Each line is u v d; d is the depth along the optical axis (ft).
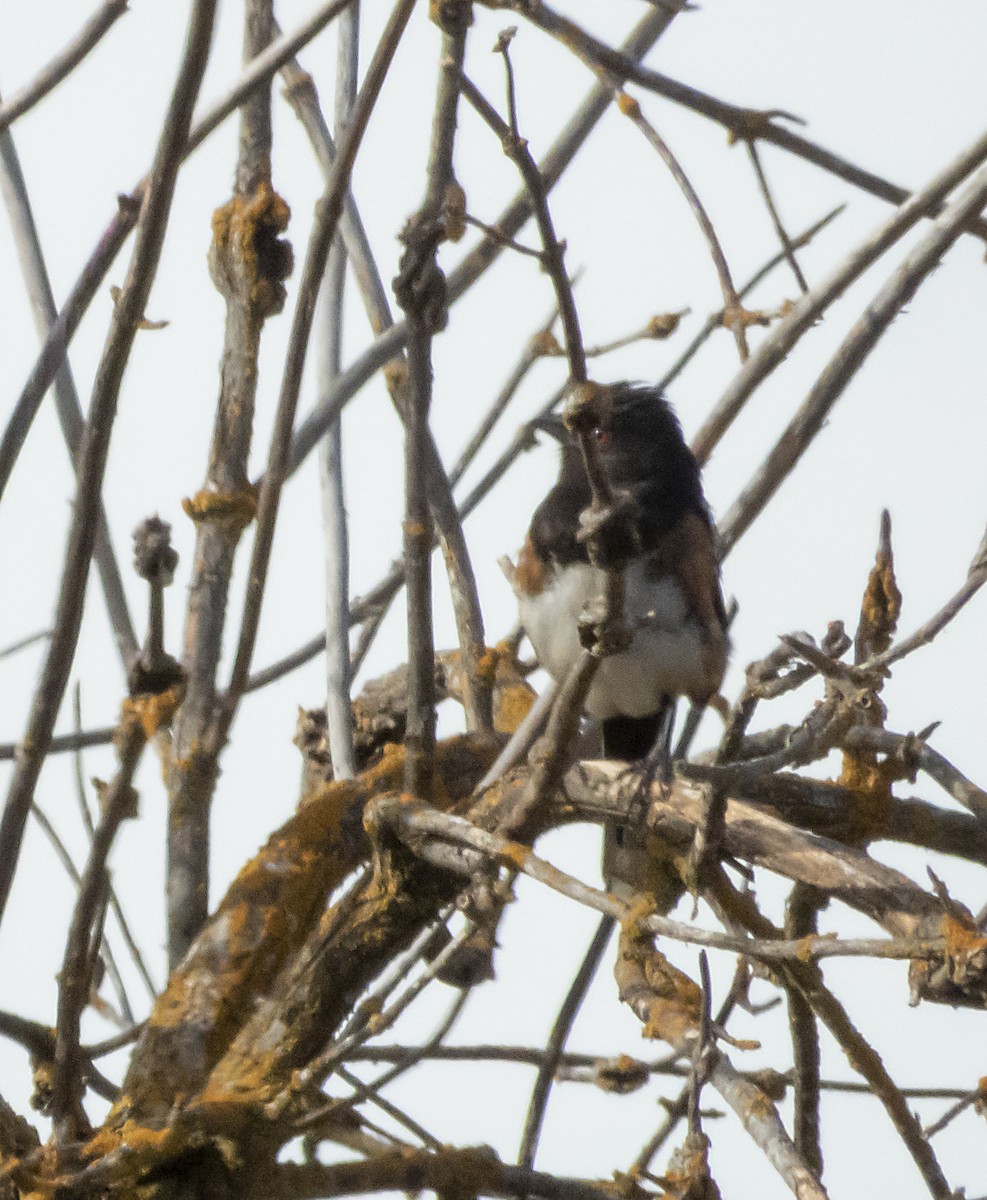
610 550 16.92
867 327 23.47
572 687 18.25
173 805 23.04
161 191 17.87
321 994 21.80
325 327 26.66
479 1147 20.56
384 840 20.81
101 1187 19.06
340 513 25.98
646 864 25.88
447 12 19.40
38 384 20.10
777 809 25.89
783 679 17.61
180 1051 21.80
